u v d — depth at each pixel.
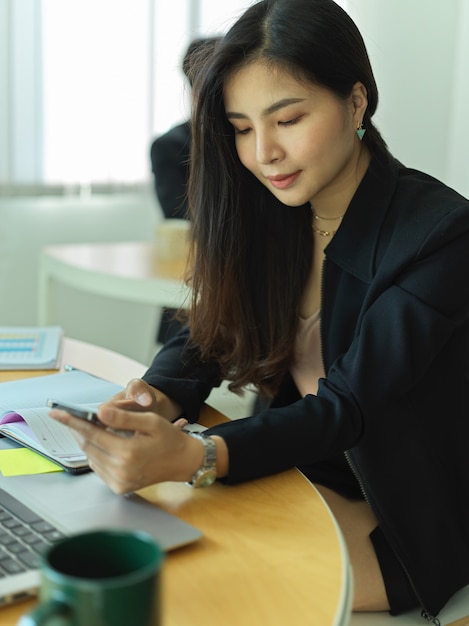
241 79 1.17
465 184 3.48
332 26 1.15
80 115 3.14
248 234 1.37
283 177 1.21
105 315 3.50
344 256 1.27
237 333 1.39
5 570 0.70
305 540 0.83
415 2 3.44
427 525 1.20
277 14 1.14
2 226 3.12
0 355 1.50
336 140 1.19
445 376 1.24
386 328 1.13
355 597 1.17
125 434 0.93
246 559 0.78
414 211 1.21
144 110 3.26
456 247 1.16
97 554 0.57
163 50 3.25
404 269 1.16
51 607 0.50
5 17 2.91
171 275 2.39
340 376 1.12
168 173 2.92
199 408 1.24
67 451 1.01
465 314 1.18
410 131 3.56
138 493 0.93
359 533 1.26
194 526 0.86
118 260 2.63
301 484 0.98
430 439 1.22
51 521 0.82
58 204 3.24
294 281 1.38
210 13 3.31
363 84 1.21
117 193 3.29
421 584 1.18
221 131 1.29
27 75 2.99
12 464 0.99
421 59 3.50
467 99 3.44
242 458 0.97
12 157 3.02
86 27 3.09
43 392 1.26
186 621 0.67
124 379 1.42
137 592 0.51
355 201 1.27
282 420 1.04
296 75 1.14
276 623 0.67
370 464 1.19
